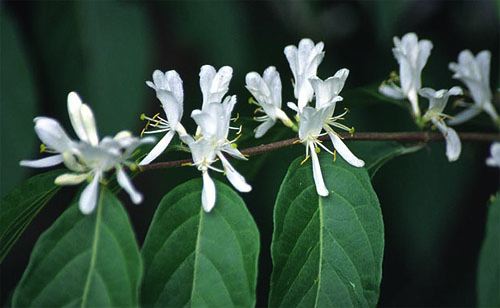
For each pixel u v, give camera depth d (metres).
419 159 0.46
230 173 0.30
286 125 0.33
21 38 0.41
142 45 0.42
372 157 0.35
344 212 0.30
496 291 0.31
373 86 0.36
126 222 0.28
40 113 0.43
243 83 0.46
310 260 0.30
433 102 0.34
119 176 0.28
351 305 0.29
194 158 0.30
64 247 0.28
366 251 0.30
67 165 0.28
